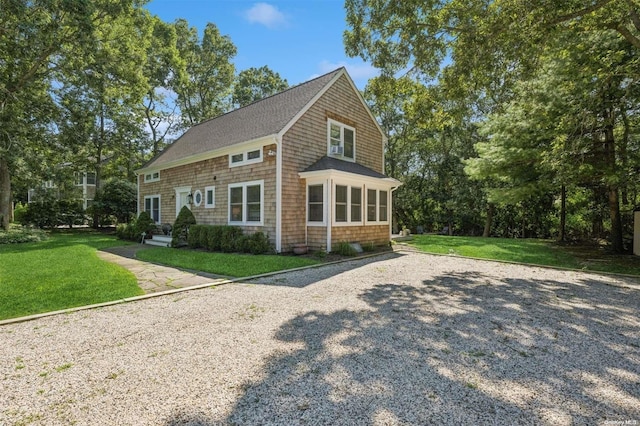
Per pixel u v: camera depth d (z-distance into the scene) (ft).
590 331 12.17
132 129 75.51
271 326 12.59
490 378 8.67
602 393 8.00
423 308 14.98
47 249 36.01
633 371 9.12
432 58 27.04
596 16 22.53
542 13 19.88
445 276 22.45
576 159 29.60
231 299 16.48
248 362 9.56
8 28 41.29
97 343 11.02
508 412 7.18
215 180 40.73
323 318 13.52
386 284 19.89
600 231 50.08
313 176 34.04
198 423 6.77
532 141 35.78
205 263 26.25
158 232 50.52
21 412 7.18
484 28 22.22
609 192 37.32
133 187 74.84
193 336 11.60
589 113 27.91
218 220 40.22
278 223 32.81
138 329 12.31
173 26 81.51
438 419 6.91
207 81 93.04
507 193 38.70
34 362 9.63
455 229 79.20
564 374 8.93
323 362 9.54
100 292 17.42
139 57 60.54
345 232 35.29
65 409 7.29
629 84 25.95
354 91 43.39
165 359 9.78
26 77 48.65
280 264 25.73
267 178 34.06
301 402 7.54
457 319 13.44
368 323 12.92
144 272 23.40
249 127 39.91
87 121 57.16
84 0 43.83
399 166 83.20
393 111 73.82
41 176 58.65
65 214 72.95
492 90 27.35
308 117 36.37
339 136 40.81
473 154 70.49
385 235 42.11
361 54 29.09
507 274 23.39
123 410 7.23
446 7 24.25
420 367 9.26
